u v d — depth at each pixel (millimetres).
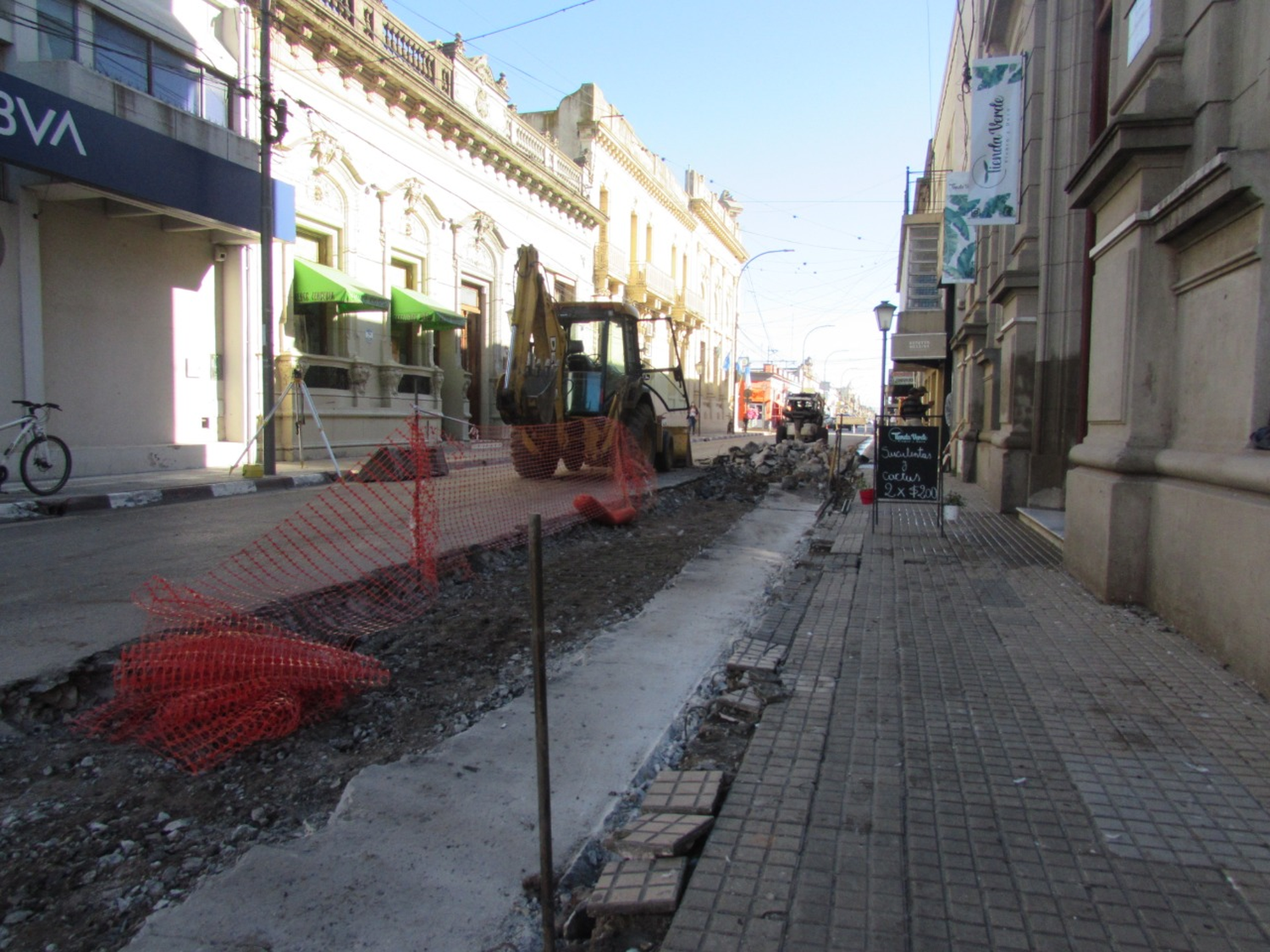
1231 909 2207
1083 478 5980
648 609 5730
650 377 15258
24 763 3285
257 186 13375
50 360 11516
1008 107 9781
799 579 6398
